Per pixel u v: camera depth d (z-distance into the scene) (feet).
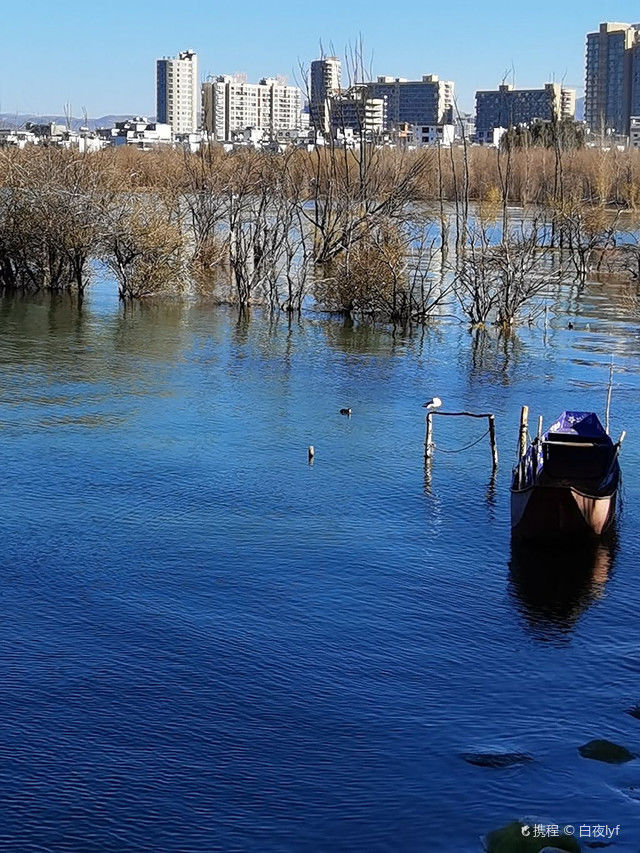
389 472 113.19
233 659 73.46
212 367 161.68
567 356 175.22
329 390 148.66
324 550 92.48
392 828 56.39
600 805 58.08
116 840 55.36
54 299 221.46
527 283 222.89
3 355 166.30
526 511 94.43
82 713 66.39
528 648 76.02
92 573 86.89
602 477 99.76
